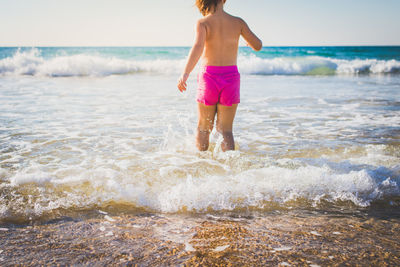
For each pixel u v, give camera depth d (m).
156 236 1.61
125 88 8.88
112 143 3.39
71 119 4.59
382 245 1.51
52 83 10.20
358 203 2.03
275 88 9.25
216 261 1.37
